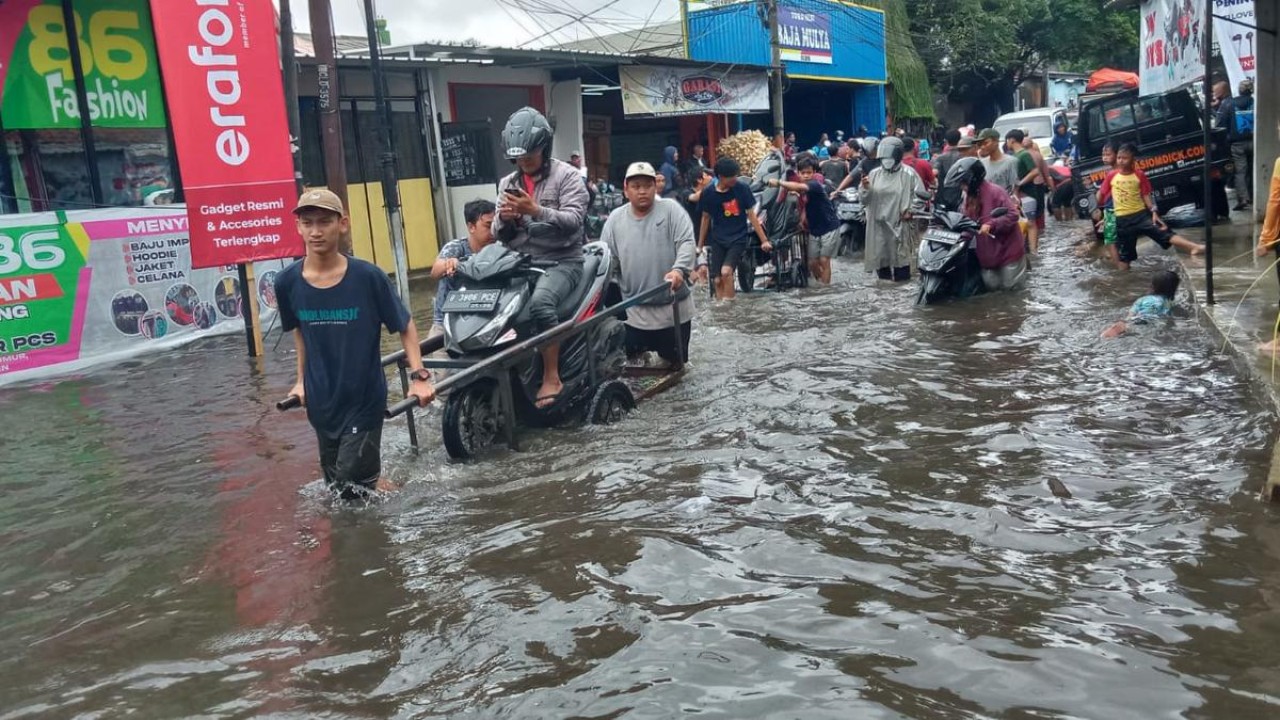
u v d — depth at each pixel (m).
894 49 34.34
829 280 12.41
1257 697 2.73
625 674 3.01
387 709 2.93
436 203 17.98
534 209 6.01
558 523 4.37
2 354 9.16
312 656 3.32
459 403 5.57
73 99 11.61
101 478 5.71
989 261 10.22
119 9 11.94
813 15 28.42
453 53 17.11
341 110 16.44
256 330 9.73
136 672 3.30
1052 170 17.81
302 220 4.77
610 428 6.11
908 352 7.68
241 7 9.15
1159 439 5.13
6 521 5.03
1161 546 3.78
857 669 2.96
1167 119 14.95
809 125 34.34
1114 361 7.00
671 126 25.31
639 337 7.36
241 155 9.27
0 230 9.23
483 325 5.77
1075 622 3.21
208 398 7.87
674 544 3.99
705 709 2.78
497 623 3.43
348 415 4.91
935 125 37.47
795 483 4.71
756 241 11.66
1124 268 11.30
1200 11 15.30
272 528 4.66
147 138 12.45
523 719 2.80
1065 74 43.62
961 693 2.81
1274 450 4.43
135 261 10.23
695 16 24.12
